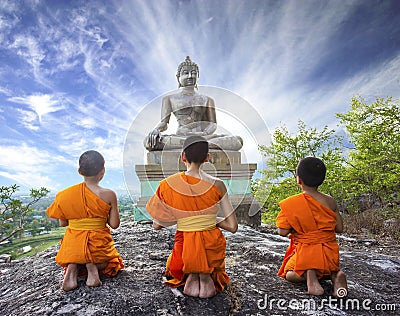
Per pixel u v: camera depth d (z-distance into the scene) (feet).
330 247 8.25
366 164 32.91
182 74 20.54
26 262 12.05
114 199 8.75
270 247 12.96
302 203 8.46
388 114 31.91
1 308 7.66
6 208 21.08
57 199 8.50
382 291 8.79
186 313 6.99
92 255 8.23
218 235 7.73
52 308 7.11
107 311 6.91
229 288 8.53
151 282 8.61
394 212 30.07
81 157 8.56
